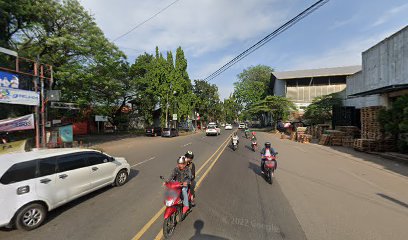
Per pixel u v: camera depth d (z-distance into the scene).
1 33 16.05
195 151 16.14
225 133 38.59
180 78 38.97
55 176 5.55
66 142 16.58
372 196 6.65
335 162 11.73
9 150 11.52
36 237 4.56
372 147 14.71
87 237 4.49
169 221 4.53
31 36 17.44
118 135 33.59
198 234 4.54
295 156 13.67
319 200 6.34
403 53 14.38
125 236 4.50
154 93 36.62
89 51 19.45
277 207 5.85
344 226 4.83
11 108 15.78
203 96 61.75
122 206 5.99
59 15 18.05
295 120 41.00
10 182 4.83
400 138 13.98
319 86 42.94
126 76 34.16
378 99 17.69
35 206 4.98
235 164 11.33
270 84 59.53
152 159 12.96
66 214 5.54
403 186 7.61
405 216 5.31
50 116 20.27
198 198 6.53
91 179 6.60
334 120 24.80
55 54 17.69
